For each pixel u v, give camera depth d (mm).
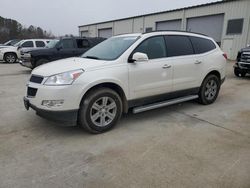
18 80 9086
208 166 2910
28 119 4559
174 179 2648
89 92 3725
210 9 20672
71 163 2988
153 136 3797
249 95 6711
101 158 3109
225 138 3725
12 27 49250
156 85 4465
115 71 3881
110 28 35312
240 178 2668
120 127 4176
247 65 9453
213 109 5297
